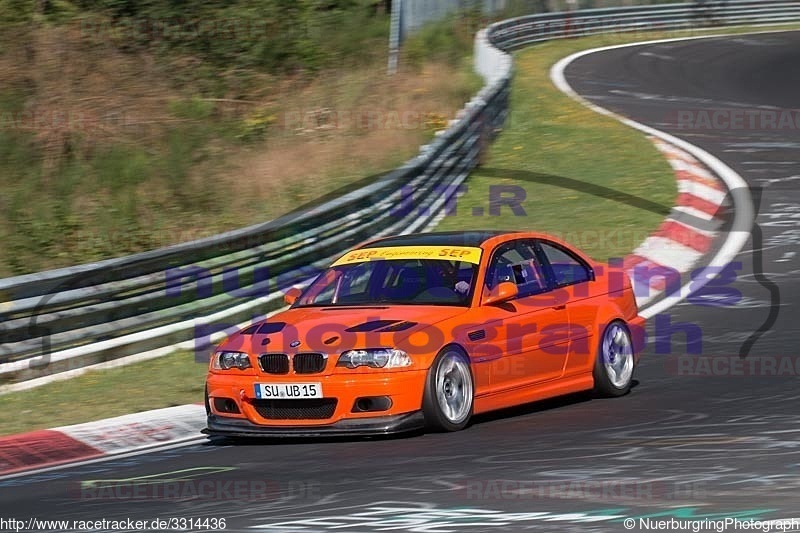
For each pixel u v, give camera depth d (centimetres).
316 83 9081
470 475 2344
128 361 4150
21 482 2655
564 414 3030
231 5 9588
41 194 6606
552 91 9775
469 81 8806
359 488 2288
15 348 3925
